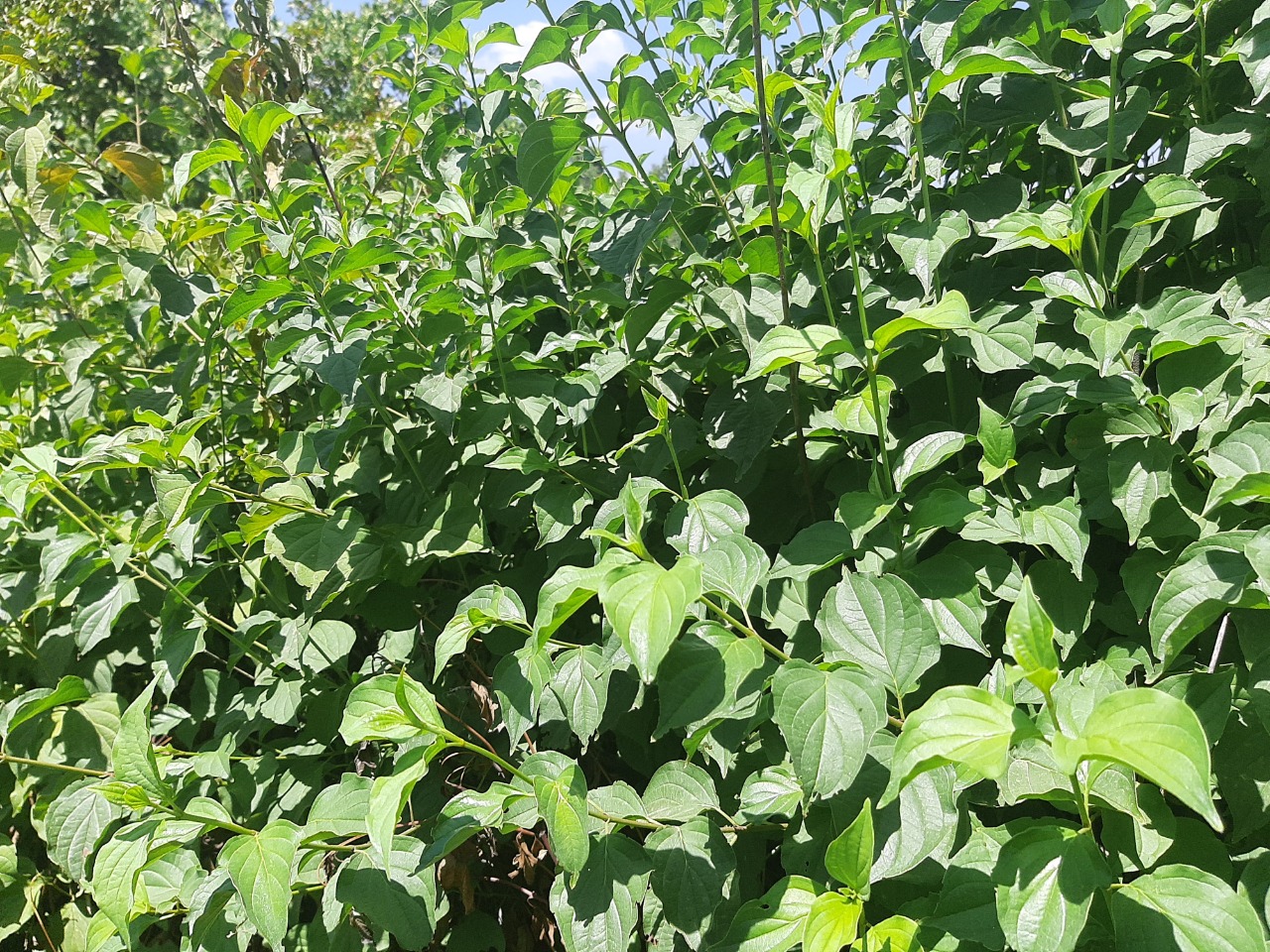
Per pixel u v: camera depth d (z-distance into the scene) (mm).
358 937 2068
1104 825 1428
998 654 1800
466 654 2486
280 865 1635
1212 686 1443
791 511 2283
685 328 2416
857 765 1350
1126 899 1237
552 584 1546
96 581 2619
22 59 3131
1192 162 1941
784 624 1834
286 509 2330
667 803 1696
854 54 2662
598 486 2309
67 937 2811
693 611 1613
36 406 3637
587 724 1708
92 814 2127
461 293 2404
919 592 1668
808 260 2270
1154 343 1618
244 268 3473
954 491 1645
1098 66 2254
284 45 3555
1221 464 1533
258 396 3135
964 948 1330
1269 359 1641
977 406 2104
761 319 2164
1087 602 1686
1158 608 1447
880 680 1508
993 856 1394
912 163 2336
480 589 1876
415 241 2922
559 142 2180
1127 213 1768
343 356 2199
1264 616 1472
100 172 3395
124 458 2256
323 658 2338
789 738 1398
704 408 2297
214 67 3100
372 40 2861
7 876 2797
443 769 2297
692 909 1577
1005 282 2104
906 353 2008
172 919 2752
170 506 2174
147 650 3010
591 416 2479
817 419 2045
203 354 2830
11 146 2902
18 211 3215
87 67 8891
